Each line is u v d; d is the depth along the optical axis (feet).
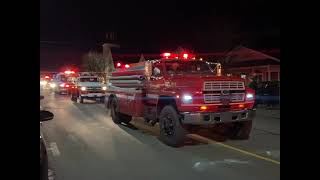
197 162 23.00
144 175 20.07
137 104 34.81
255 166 21.70
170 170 21.08
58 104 74.08
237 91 27.94
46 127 39.81
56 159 24.08
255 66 92.27
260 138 31.53
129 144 29.53
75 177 19.76
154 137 33.01
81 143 30.01
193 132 34.09
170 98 28.27
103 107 66.64
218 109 27.14
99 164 22.70
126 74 37.68
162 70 32.81
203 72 34.01
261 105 66.54
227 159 23.76
